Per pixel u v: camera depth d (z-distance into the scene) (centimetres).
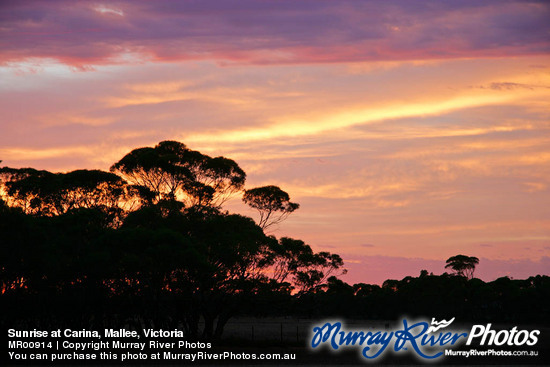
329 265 6788
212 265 5809
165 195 7506
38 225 5862
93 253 5488
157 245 5481
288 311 6969
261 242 6341
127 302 6153
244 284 6381
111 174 7212
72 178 7100
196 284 6166
